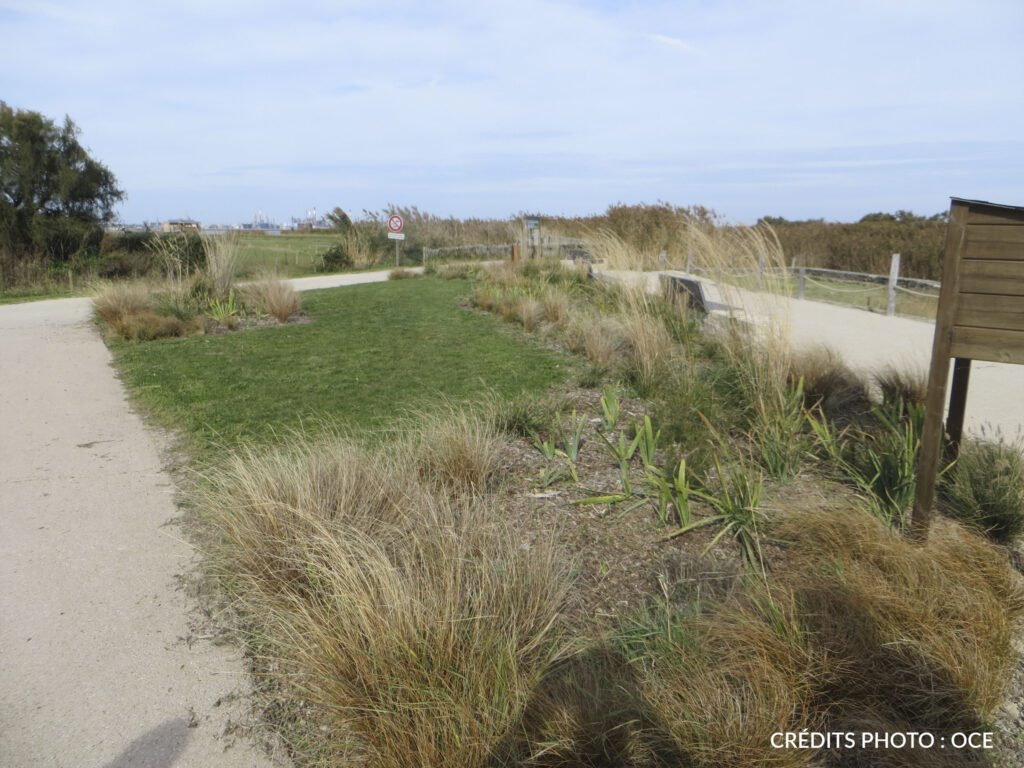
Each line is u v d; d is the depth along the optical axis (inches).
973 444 188.5
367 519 146.9
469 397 274.1
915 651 110.6
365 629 105.5
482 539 135.2
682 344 324.2
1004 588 131.6
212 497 164.9
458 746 94.5
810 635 113.0
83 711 111.3
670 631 115.3
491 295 534.9
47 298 729.6
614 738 99.2
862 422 229.5
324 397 279.6
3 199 951.0
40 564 155.9
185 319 441.4
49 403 283.7
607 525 165.5
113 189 1053.8
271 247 1378.0
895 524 161.5
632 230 753.6
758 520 160.7
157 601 141.6
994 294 134.8
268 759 102.0
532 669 108.9
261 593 131.0
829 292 658.8
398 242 1075.9
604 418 234.7
